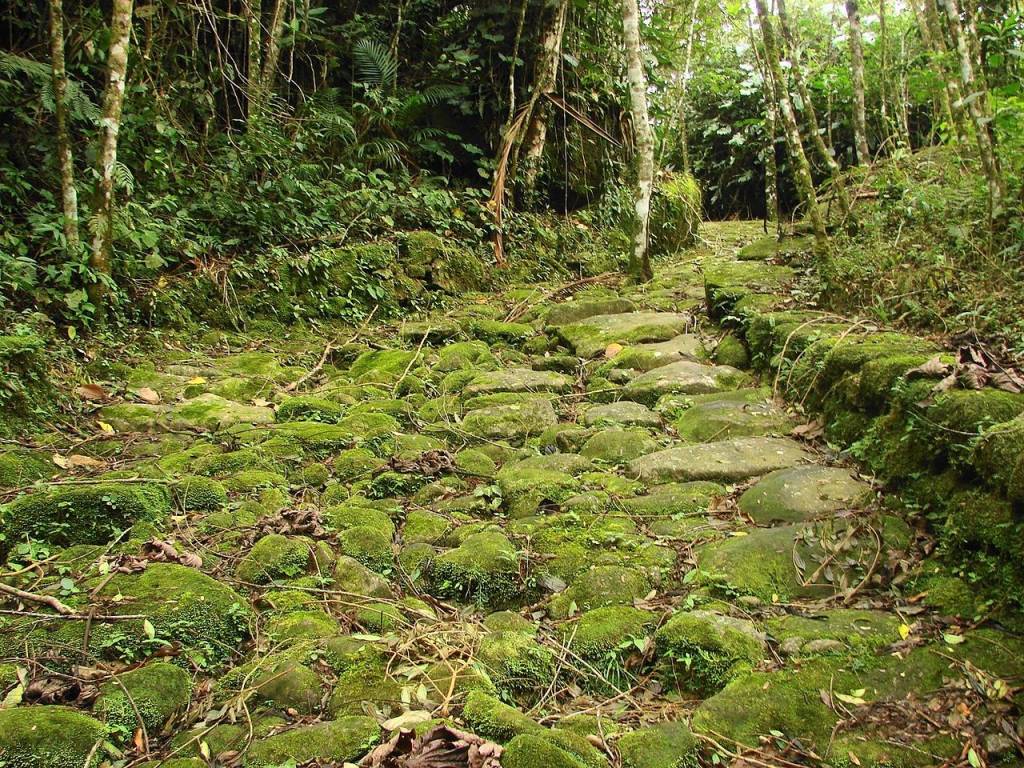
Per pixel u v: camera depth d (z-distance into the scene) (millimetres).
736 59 13250
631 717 2277
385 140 7980
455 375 5004
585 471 3684
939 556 2693
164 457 3762
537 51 8703
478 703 2207
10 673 2199
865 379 3418
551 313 6152
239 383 4891
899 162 6984
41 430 3891
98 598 2545
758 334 4680
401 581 2938
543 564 2943
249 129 7156
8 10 6422
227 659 2445
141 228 5684
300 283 6422
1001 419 2678
